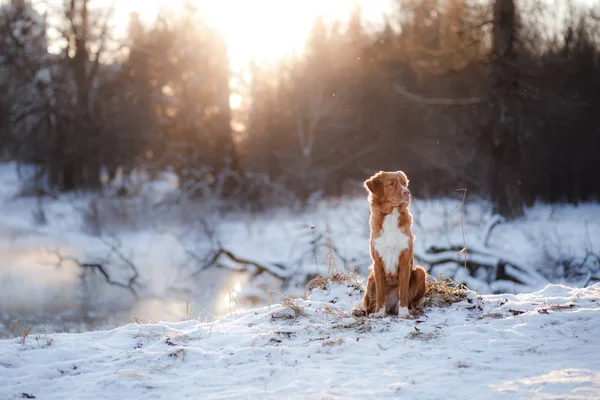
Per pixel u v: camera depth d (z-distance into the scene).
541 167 39.88
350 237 28.89
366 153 46.06
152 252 29.56
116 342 7.63
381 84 45.28
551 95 32.41
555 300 8.47
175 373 6.40
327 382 5.83
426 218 31.52
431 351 6.56
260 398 5.53
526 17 35.44
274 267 25.00
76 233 33.12
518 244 26.25
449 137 41.44
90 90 41.62
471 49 32.19
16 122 40.41
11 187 42.56
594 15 43.34
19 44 38.91
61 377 6.48
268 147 47.47
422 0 42.28
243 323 8.23
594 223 29.97
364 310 8.59
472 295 8.80
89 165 42.06
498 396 5.22
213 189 39.84
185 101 41.88
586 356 6.16
